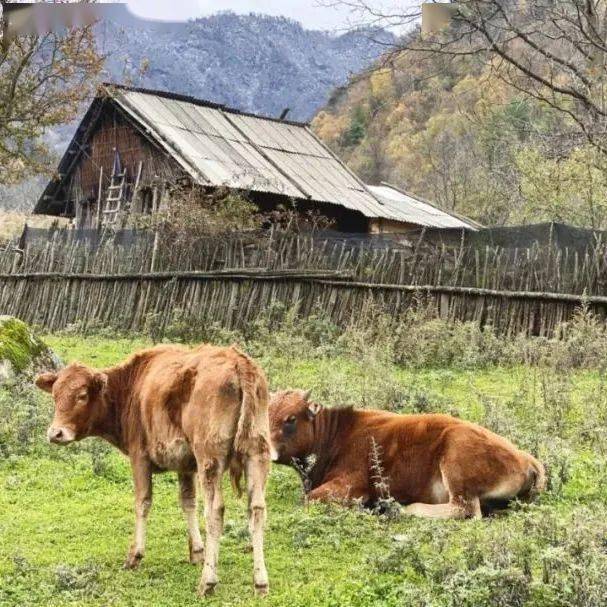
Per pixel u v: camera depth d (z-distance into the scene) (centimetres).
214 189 2589
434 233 1870
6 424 1167
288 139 3238
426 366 1617
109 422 794
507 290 1733
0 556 801
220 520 705
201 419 707
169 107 3022
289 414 938
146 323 2041
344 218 3091
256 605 675
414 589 659
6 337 1381
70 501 966
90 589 725
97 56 2667
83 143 3195
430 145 4528
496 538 728
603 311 1656
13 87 2614
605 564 654
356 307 1867
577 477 987
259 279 1983
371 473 923
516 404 1278
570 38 2006
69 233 2420
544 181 2866
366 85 5272
